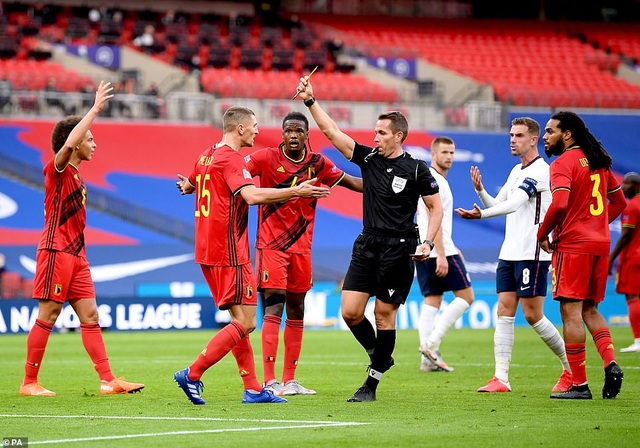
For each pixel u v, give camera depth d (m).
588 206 32.12
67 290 34.53
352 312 31.83
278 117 121.94
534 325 35.53
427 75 140.12
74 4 144.12
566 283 32.00
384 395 33.81
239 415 28.06
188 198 114.31
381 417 27.64
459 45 151.25
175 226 111.31
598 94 136.38
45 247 34.28
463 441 23.28
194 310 82.12
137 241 108.44
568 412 28.72
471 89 136.50
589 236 31.95
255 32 144.62
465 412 28.78
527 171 35.84
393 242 31.12
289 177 35.31
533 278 35.22
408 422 26.56
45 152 113.38
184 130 120.94
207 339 70.06
